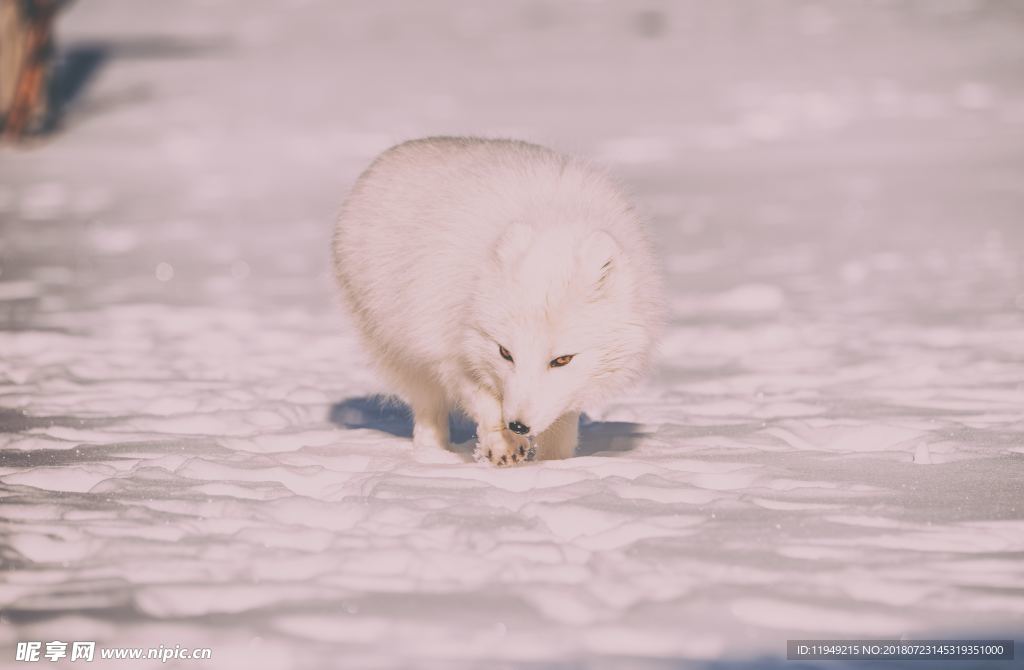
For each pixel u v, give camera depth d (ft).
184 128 214.69
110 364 56.24
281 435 39.70
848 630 21.91
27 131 209.77
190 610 22.91
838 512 28.99
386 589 23.79
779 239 105.50
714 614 22.56
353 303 38.40
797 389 49.85
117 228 119.34
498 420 33.22
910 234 104.78
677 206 128.26
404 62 288.71
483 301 30.81
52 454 36.81
